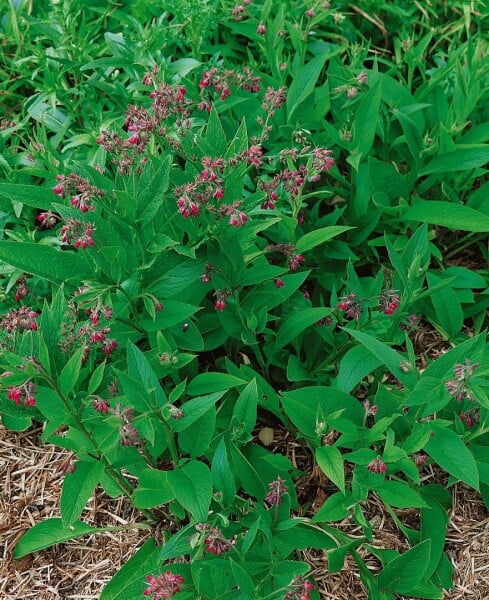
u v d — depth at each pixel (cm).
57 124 188
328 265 175
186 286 138
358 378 138
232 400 148
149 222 135
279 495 124
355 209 176
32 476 152
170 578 110
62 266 135
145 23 207
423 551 126
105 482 138
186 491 118
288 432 157
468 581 138
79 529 138
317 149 141
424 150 170
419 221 168
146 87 175
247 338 145
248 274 142
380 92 167
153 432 116
